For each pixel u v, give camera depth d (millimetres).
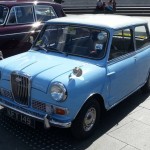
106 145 4824
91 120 4953
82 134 4816
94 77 4742
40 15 9016
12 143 4746
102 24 5332
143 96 6969
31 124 4684
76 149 4672
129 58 5773
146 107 6344
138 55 6113
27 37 8562
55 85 4332
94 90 4738
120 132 5250
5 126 5223
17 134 4996
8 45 8234
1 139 4836
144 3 25016
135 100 6703
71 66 4859
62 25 5641
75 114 4465
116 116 5855
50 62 5004
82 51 5254
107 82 5043
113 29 5250
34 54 5465
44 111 4531
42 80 4484
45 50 5562
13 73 4762
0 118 5484
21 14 8547
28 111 4656
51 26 5781
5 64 5102
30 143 4773
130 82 5898
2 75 5000
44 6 9141
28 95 4625
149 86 7043
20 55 5492
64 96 4281
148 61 6586
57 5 9578
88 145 4797
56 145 4754
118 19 5938
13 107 4855
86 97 4574
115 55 5359
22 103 4770
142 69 6352
